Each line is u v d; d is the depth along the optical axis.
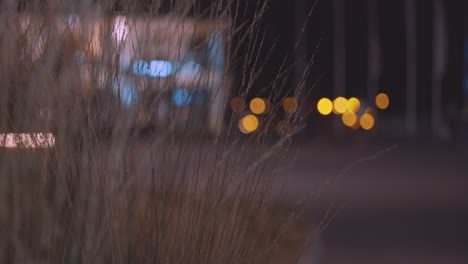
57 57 2.09
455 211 13.87
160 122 2.29
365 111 51.66
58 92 2.09
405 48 59.44
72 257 2.10
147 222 2.29
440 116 50.25
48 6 2.14
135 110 2.20
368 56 58.66
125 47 2.30
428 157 28.91
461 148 35.28
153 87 2.26
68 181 2.13
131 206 2.22
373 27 54.50
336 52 54.91
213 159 2.43
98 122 2.16
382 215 13.16
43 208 2.07
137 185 2.23
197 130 2.38
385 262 9.35
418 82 57.03
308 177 19.38
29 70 2.14
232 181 2.48
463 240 10.89
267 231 2.55
